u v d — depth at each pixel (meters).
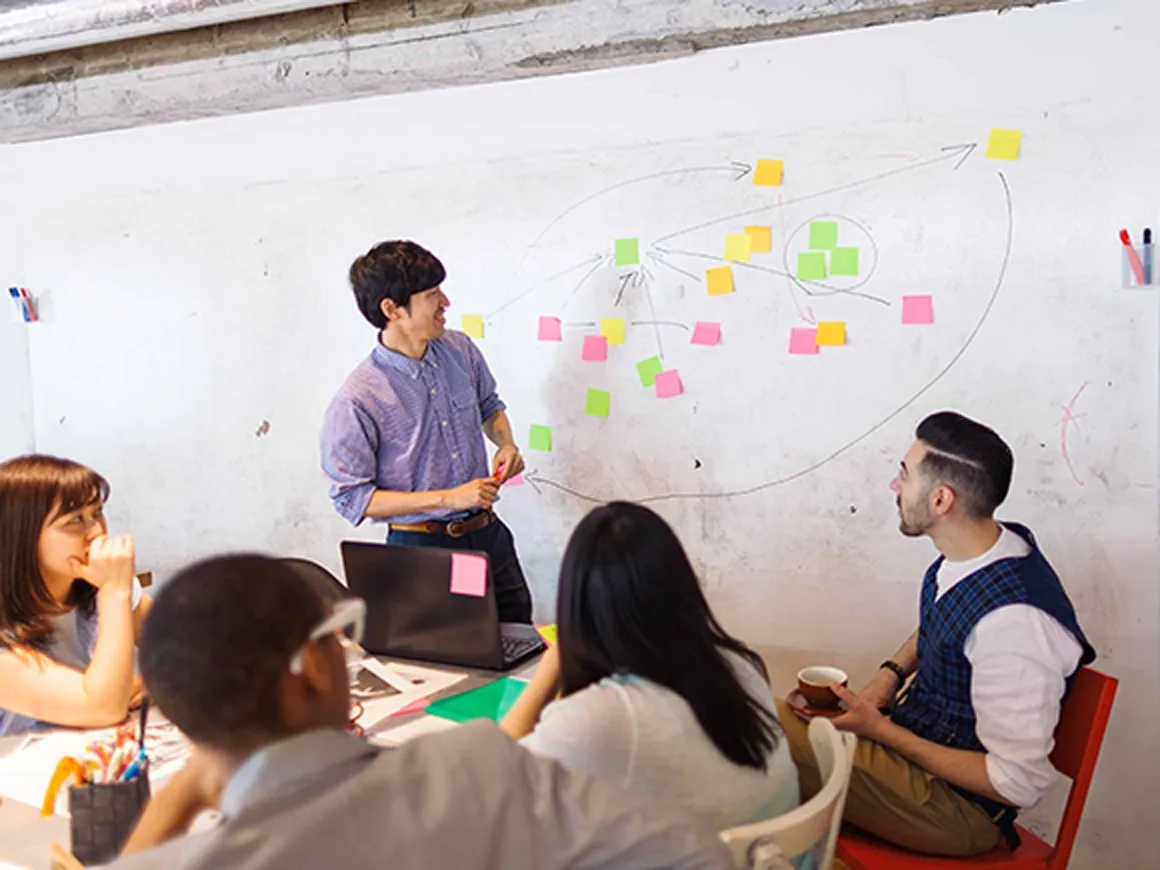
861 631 2.56
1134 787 2.33
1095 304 2.27
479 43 2.38
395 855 0.89
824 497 2.57
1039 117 2.27
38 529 1.76
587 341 2.79
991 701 1.68
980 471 1.74
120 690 1.71
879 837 1.83
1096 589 2.33
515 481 2.94
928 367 2.43
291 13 2.51
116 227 3.45
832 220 2.48
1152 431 2.24
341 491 2.52
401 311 2.49
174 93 2.65
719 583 2.72
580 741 1.23
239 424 3.33
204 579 0.96
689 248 2.64
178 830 1.17
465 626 1.98
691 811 1.10
